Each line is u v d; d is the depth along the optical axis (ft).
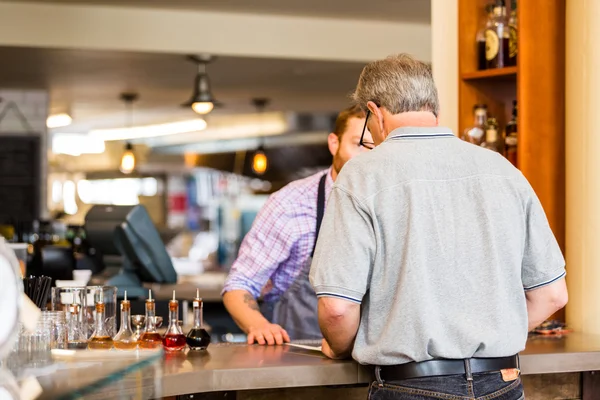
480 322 6.93
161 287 20.98
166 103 33.24
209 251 42.11
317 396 8.40
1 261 4.97
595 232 10.77
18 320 5.07
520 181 7.29
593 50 10.78
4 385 4.94
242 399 8.09
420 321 6.83
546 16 11.38
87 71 26.37
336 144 10.52
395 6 22.38
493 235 7.02
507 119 12.44
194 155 39.14
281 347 9.04
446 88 12.97
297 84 29.09
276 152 37.52
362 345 7.21
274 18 23.67
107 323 7.96
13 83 28.63
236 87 29.73
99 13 22.62
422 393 6.91
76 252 21.39
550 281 7.39
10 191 30.37
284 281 10.65
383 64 7.57
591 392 9.10
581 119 10.91
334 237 7.03
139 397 5.78
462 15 12.25
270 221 10.38
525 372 8.48
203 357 8.31
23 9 22.26
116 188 40.68
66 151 39.47
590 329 10.77
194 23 23.18
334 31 24.09
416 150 7.11
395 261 6.93
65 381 5.16
